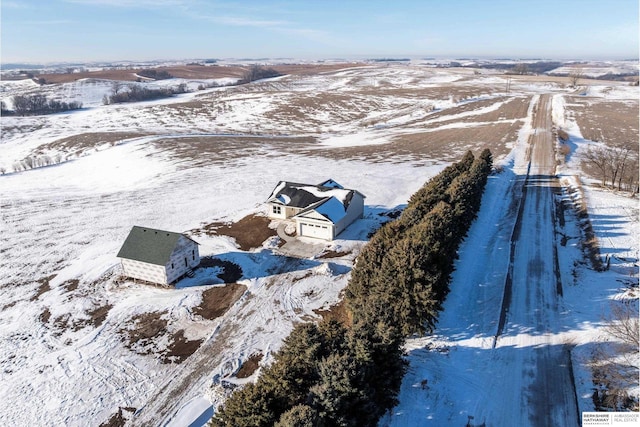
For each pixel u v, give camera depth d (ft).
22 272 103.50
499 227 115.96
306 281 95.55
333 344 56.13
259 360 71.92
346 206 119.44
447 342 72.95
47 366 71.82
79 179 191.42
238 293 91.50
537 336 73.31
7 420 61.41
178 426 59.47
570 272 92.43
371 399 52.42
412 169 177.99
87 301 90.43
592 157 162.40
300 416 43.16
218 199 149.28
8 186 182.50
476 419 57.93
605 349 68.23
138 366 71.41
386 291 69.62
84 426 60.03
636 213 118.01
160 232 97.60
